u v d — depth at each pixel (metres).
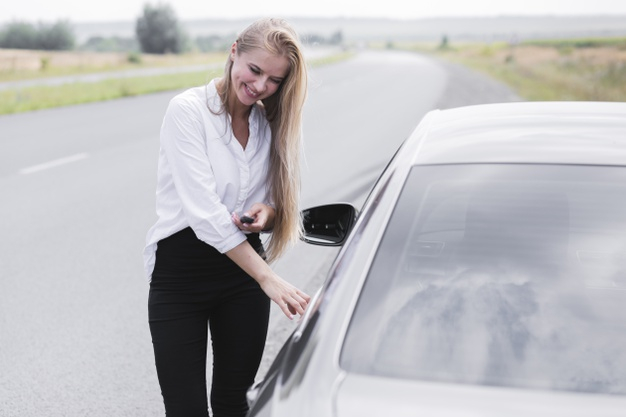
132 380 4.28
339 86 33.41
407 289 1.92
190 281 2.66
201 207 2.52
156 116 19.45
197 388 2.72
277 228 2.77
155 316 2.70
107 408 3.97
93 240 7.21
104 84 32.56
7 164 11.72
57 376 4.35
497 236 2.05
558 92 28.31
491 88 30.12
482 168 2.28
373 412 1.58
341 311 1.87
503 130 2.54
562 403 1.60
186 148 2.53
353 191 9.09
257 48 2.45
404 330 1.81
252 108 2.66
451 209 2.14
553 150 2.34
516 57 63.38
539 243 2.02
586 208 2.10
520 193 2.16
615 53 55.91
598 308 1.87
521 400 1.61
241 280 2.73
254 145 2.64
